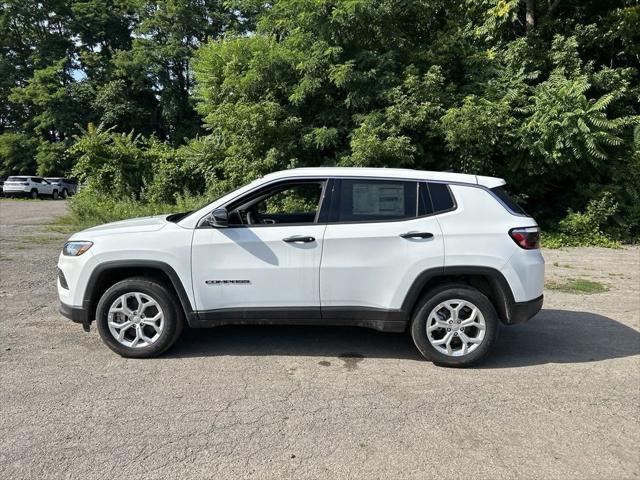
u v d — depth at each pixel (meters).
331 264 4.45
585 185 12.51
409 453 3.11
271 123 11.56
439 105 11.34
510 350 4.99
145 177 16.55
